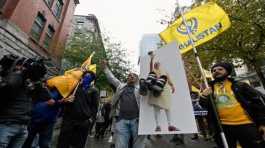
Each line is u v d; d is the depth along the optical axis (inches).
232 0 437.7
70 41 776.9
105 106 415.2
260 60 507.8
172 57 132.4
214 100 126.0
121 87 179.0
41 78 132.7
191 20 163.3
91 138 399.5
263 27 431.2
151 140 371.9
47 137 176.4
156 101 129.6
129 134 162.7
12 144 112.4
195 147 302.0
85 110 176.7
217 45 473.1
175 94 126.0
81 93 180.4
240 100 117.6
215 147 279.9
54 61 634.2
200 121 375.9
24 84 115.6
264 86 478.6
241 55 482.3
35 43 518.6
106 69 198.1
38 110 165.8
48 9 589.6
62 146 167.9
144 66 143.8
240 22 430.6
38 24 550.0
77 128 172.9
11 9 417.7
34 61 123.5
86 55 730.2
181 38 162.1
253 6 424.5
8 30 400.5
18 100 112.0
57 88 173.9
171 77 130.0
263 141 110.9
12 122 107.4
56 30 665.0
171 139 358.0
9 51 408.2
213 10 157.2
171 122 123.1
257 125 114.0
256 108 113.9
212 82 132.8
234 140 120.3
